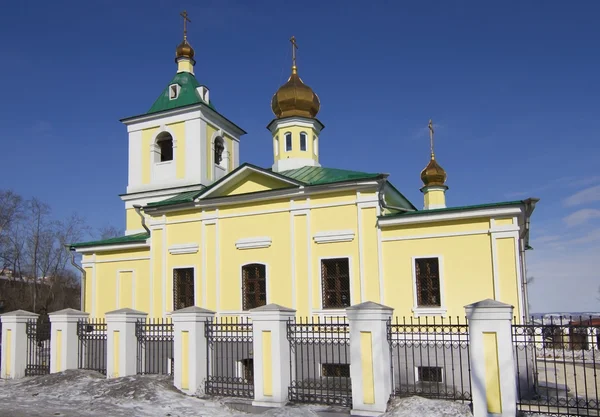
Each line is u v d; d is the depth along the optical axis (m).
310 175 22.73
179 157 27.91
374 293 18.81
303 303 19.80
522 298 18.28
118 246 24.94
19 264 52.12
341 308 19.23
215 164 28.92
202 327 15.52
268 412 12.88
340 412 12.88
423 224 18.53
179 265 22.39
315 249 19.97
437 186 31.02
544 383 19.30
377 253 18.97
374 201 19.23
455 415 11.64
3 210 51.19
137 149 28.86
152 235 23.16
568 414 11.46
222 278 21.45
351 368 12.96
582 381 20.03
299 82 27.17
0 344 20.00
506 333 11.55
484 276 17.53
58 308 55.06
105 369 18.39
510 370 11.41
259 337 14.21
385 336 12.96
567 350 27.88
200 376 15.22
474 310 11.89
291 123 26.75
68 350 18.64
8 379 19.02
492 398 11.48
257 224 21.16
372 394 12.63
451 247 18.08
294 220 20.45
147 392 14.73
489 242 17.61
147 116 28.59
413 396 12.72
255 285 20.89
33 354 19.83
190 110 27.81
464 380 16.75
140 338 17.38
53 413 12.95
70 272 62.69
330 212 19.95
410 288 18.44
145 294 24.31
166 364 19.98
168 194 27.53
